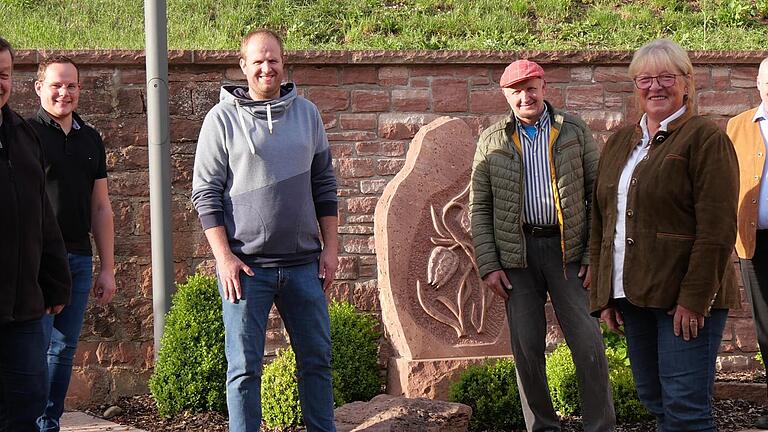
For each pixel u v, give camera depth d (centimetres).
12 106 695
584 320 505
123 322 709
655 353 409
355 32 1023
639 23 1080
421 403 568
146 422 635
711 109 751
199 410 638
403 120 730
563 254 506
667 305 383
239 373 455
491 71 736
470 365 638
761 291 554
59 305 414
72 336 530
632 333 411
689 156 382
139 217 710
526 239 512
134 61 705
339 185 727
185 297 642
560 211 505
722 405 649
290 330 474
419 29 1036
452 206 675
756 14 1098
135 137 709
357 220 729
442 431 545
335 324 659
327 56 719
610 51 735
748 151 550
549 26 1064
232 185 459
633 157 406
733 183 375
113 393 705
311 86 725
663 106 393
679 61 391
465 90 734
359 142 729
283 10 1077
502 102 735
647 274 386
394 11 1084
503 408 594
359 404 579
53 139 526
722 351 751
